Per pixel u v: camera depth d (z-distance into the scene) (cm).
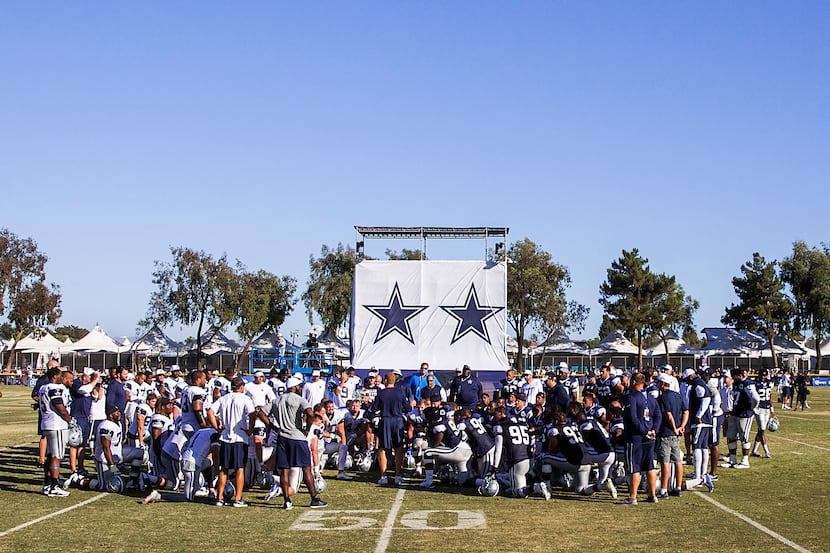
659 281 7244
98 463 1368
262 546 952
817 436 2400
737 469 1655
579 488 1313
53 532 1033
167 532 1034
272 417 1241
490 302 2444
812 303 7575
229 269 7006
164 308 6931
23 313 7488
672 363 7525
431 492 1368
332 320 7194
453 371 2419
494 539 986
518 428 1318
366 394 1778
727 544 952
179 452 1314
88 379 1496
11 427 2559
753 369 7269
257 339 5084
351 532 1032
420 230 2647
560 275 7019
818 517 1126
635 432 1235
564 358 7662
